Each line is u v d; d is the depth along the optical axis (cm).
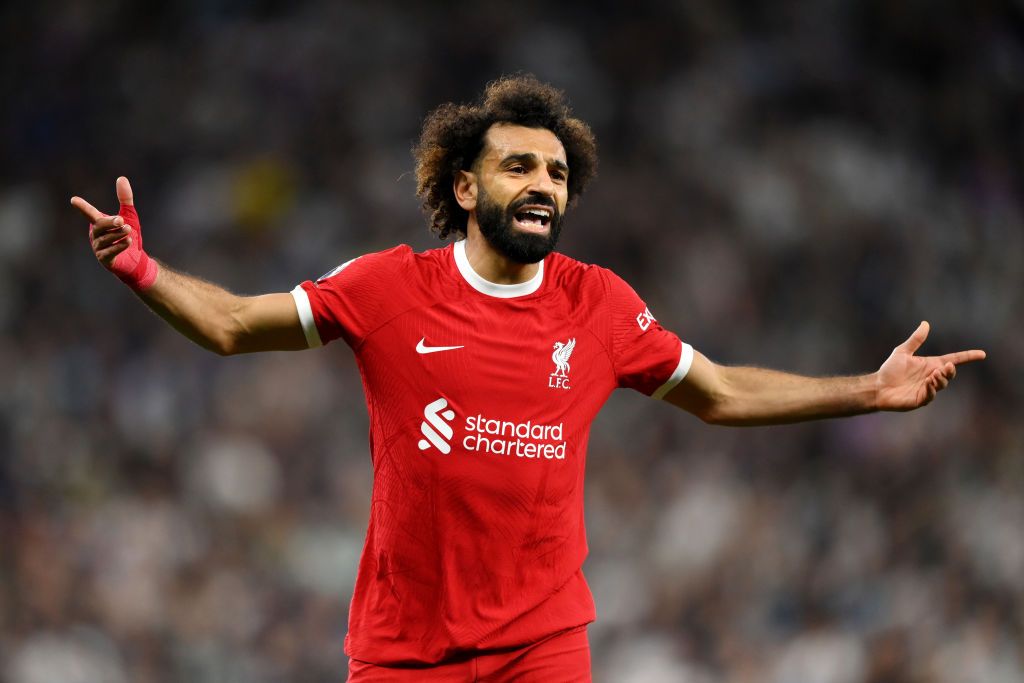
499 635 1329
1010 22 6325
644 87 5931
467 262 1373
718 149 5741
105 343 4878
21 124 5794
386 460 1345
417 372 1329
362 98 5819
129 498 4281
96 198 5581
